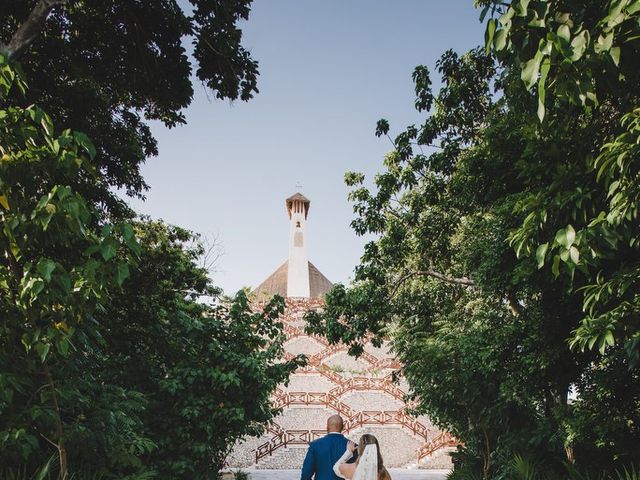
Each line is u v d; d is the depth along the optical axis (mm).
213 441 11734
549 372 10102
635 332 4875
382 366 45469
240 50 10445
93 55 10922
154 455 10742
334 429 6254
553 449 10531
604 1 3705
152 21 10242
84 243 6777
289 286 81000
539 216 5488
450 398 15266
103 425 6703
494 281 10164
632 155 3949
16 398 5164
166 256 13289
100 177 11461
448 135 14875
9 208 3898
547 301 9398
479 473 15523
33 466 6039
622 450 8695
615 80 3641
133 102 12492
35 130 3943
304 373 41625
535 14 3445
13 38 6988
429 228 16406
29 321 4117
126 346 11797
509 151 9570
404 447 32875
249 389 12008
